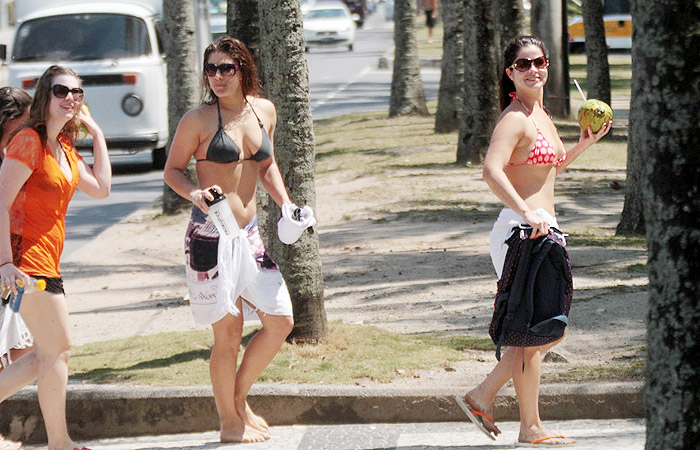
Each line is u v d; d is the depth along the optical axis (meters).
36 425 14.97
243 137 13.37
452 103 52.53
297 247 17.33
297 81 17.00
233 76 13.11
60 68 12.77
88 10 47.59
